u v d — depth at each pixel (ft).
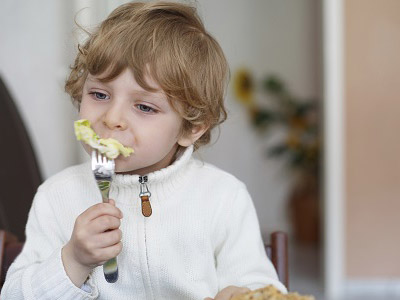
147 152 3.40
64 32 9.23
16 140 7.97
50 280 3.30
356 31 11.99
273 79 17.06
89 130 3.15
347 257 12.25
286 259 4.02
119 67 3.31
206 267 3.89
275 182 17.42
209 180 4.04
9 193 7.66
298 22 17.15
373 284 12.27
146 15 3.63
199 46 3.67
